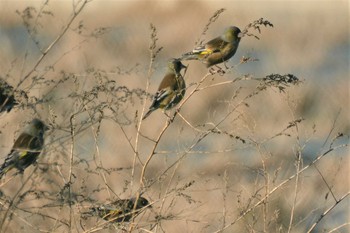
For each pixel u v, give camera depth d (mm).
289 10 42219
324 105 26828
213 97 24969
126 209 11180
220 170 15938
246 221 12703
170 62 14023
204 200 14867
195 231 13750
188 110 23844
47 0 12758
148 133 20141
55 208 11445
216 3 41344
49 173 10648
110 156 17281
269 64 33875
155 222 11305
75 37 25875
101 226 10922
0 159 11578
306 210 15477
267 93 25375
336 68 33875
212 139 18172
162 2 40531
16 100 10836
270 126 23297
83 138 13055
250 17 41562
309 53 35875
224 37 13820
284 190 14859
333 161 17906
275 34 38469
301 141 21062
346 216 16172
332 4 42938
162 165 16906
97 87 10641
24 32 27500
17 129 10945
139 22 39500
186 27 38812
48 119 11266
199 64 26984
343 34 38469
